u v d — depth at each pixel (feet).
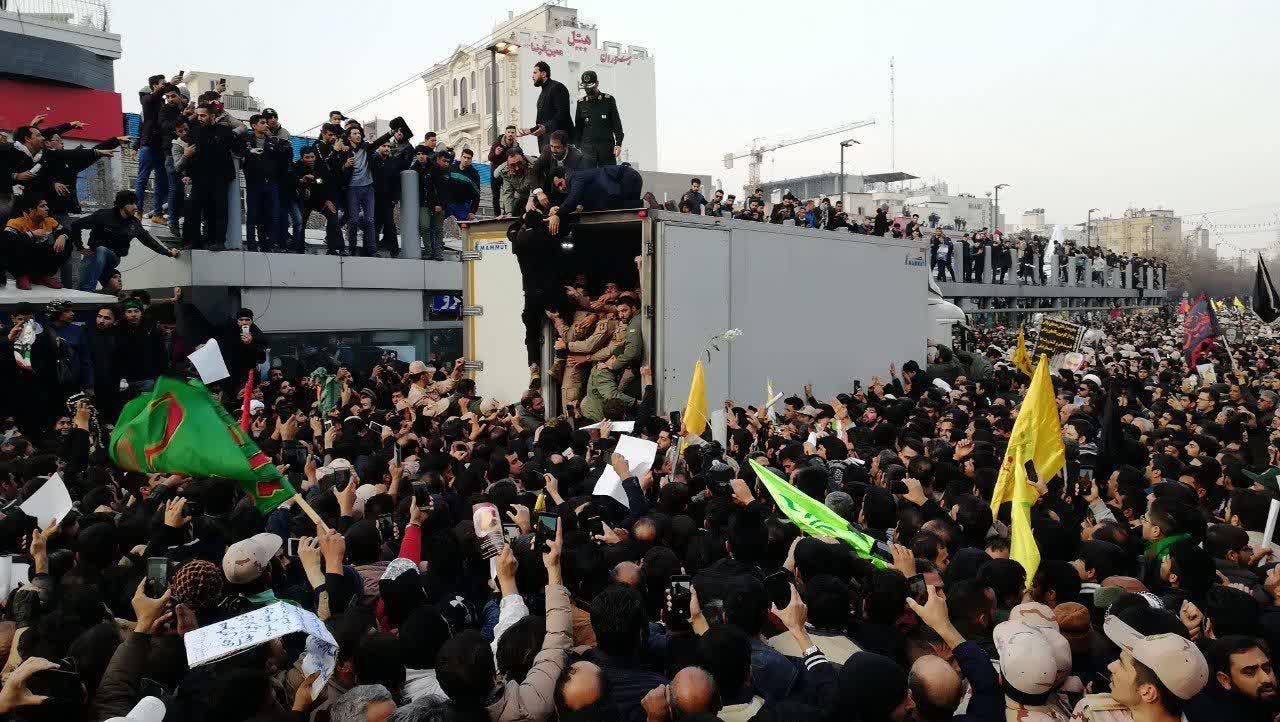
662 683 11.60
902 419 37.06
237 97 137.39
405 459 27.09
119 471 26.14
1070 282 148.66
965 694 11.66
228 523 18.11
